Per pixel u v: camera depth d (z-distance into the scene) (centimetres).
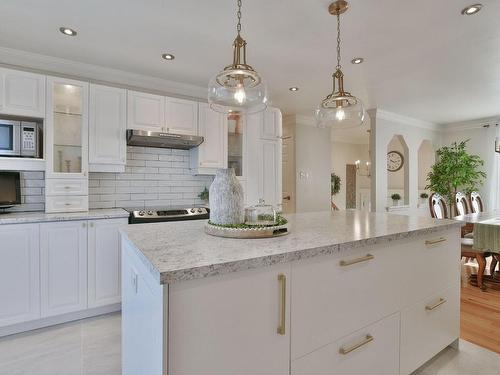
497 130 536
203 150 344
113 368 189
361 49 268
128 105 300
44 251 239
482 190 554
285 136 542
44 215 252
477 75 334
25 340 222
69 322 252
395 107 475
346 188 877
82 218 253
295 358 117
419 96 412
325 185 565
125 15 215
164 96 321
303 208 530
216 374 98
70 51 274
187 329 92
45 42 257
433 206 370
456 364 192
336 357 131
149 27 232
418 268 174
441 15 214
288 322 115
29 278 233
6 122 248
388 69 315
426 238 179
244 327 103
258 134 380
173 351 90
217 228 144
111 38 250
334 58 286
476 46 263
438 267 190
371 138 500
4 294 224
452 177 535
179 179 365
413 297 171
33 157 260
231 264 98
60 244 246
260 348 107
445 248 196
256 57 284
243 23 224
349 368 137
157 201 350
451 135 605
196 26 230
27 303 233
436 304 186
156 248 119
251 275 105
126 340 149
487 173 548
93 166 288
